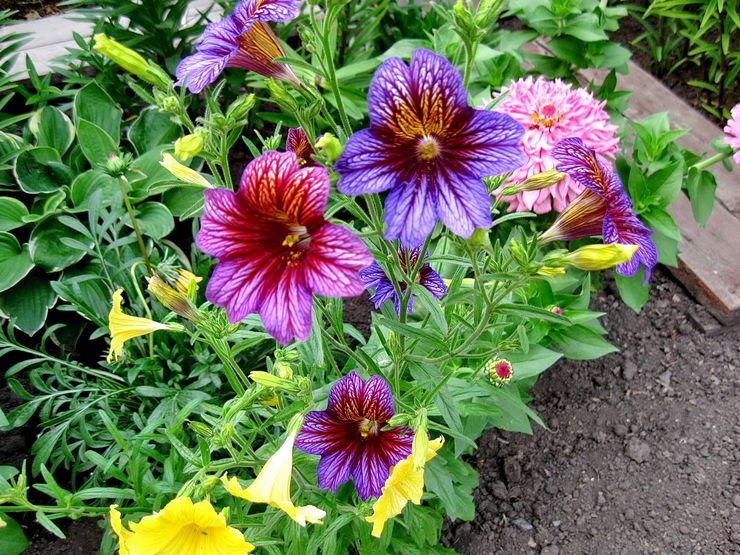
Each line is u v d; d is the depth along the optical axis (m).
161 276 0.31
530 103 0.44
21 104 0.61
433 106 0.20
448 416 0.30
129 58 0.24
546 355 0.40
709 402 0.49
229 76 0.58
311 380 0.32
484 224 0.20
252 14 0.24
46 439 0.37
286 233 0.22
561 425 0.48
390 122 0.20
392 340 0.30
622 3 0.76
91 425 0.39
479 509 0.45
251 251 0.21
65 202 0.50
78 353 0.49
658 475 0.46
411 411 0.29
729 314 0.50
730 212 0.56
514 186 0.28
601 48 0.55
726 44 0.59
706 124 0.62
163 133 0.54
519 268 0.24
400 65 0.20
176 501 0.23
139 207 0.49
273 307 0.21
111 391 0.39
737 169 0.58
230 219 0.21
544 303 0.43
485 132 0.21
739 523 0.43
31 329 0.46
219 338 0.27
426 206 0.21
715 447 0.46
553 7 0.54
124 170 0.37
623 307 0.54
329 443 0.28
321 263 0.20
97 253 0.40
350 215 0.56
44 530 0.42
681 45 0.70
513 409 0.39
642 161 0.51
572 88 0.59
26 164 0.50
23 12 0.71
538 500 0.45
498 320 0.35
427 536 0.37
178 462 0.34
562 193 0.43
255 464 0.29
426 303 0.27
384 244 0.27
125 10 0.55
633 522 0.44
